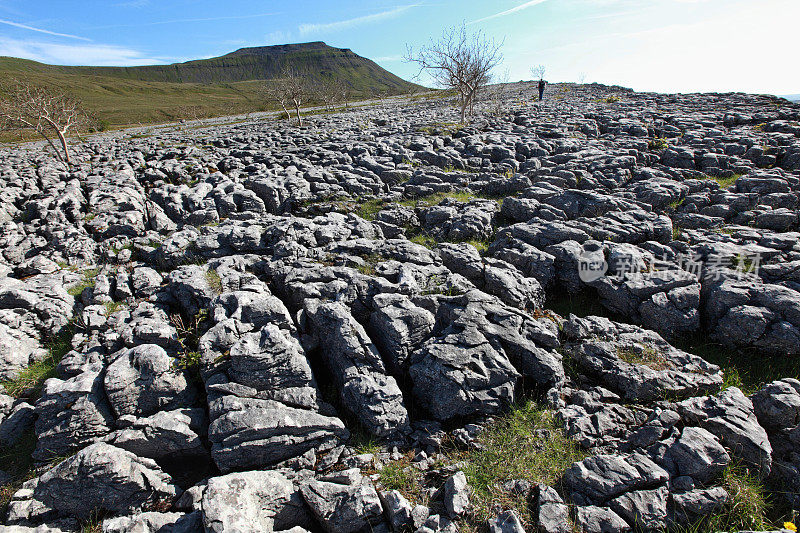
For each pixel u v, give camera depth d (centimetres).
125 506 690
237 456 724
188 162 2531
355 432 793
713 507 621
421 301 1008
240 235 1364
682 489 645
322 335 927
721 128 2789
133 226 1648
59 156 3144
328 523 636
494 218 1650
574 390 854
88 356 905
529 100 5341
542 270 1210
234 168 2386
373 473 719
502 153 2397
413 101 7394
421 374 841
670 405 796
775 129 2616
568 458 719
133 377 807
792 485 664
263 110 9825
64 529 668
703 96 4753
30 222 1762
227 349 858
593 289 1184
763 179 1655
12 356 991
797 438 710
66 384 809
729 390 794
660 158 2169
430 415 834
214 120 7675
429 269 1153
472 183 1984
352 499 642
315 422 761
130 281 1237
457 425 816
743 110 3528
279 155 2595
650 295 1068
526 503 653
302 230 1402
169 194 1842
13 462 790
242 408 757
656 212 1598
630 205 1560
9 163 3016
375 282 1054
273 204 1850
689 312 1009
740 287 1000
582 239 1319
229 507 607
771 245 1216
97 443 711
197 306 1068
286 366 818
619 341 945
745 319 939
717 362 945
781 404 729
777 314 931
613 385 867
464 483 671
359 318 1024
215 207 1791
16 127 3131
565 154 2203
